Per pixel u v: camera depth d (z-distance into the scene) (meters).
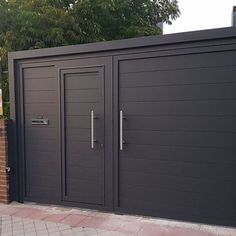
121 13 9.50
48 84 4.50
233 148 3.51
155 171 3.91
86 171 4.33
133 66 3.94
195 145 3.69
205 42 3.55
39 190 4.67
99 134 4.20
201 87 3.62
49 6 7.50
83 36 7.92
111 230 3.65
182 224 3.73
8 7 7.16
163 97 3.81
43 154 4.61
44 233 3.65
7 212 4.35
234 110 3.49
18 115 4.72
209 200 3.66
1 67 7.05
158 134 3.87
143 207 4.00
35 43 7.34
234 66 3.46
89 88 4.23
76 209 4.38
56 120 4.48
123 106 4.02
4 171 4.66
